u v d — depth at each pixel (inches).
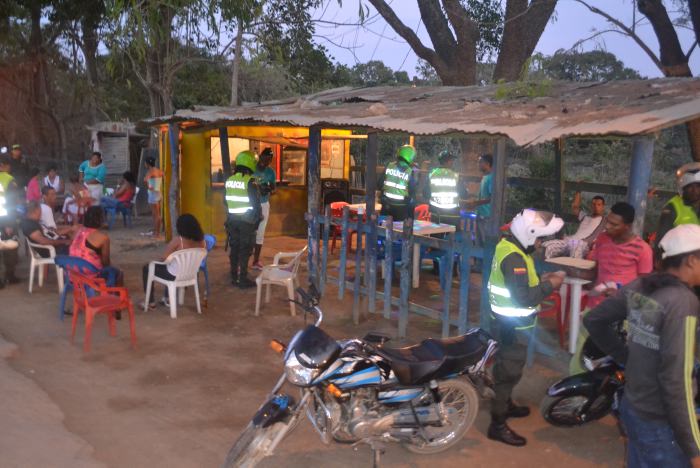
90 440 182.1
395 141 887.1
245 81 958.4
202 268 319.0
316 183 336.5
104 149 862.5
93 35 923.4
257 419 149.3
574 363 190.4
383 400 163.6
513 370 180.4
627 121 193.0
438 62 617.9
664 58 392.2
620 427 157.6
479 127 222.5
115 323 290.5
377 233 293.3
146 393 216.7
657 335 111.1
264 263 432.1
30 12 959.6
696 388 149.2
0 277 362.9
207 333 280.7
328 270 393.7
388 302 293.0
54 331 277.1
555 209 374.9
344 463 173.8
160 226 549.6
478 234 377.7
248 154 351.3
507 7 585.9
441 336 279.0
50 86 1057.5
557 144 365.7
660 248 117.3
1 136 1023.0
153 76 728.3
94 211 281.3
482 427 195.9
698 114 186.1
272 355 256.2
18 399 205.0
